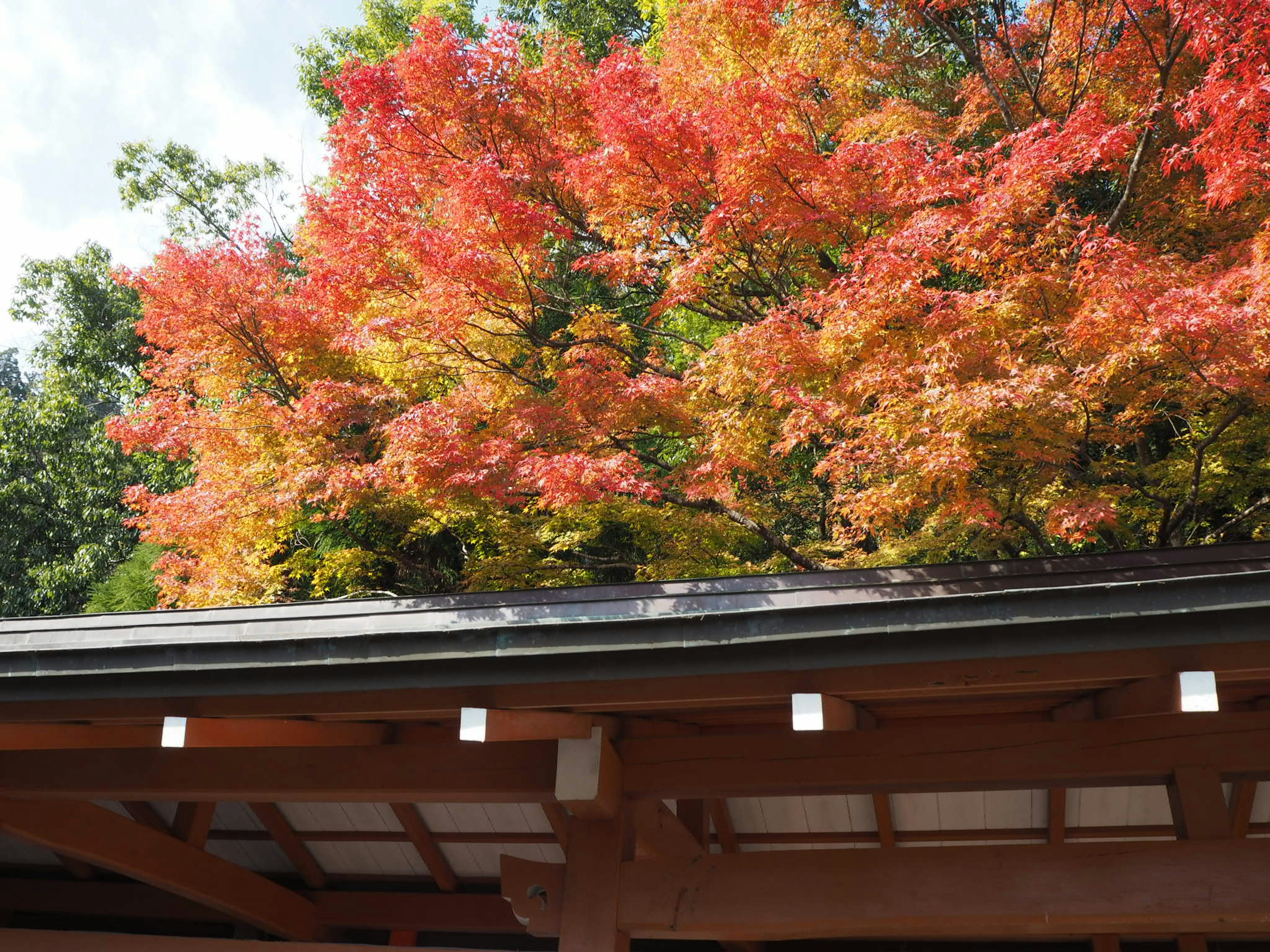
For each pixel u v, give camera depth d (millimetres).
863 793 3986
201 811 5336
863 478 7516
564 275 13445
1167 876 3428
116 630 3723
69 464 19109
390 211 9164
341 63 19109
